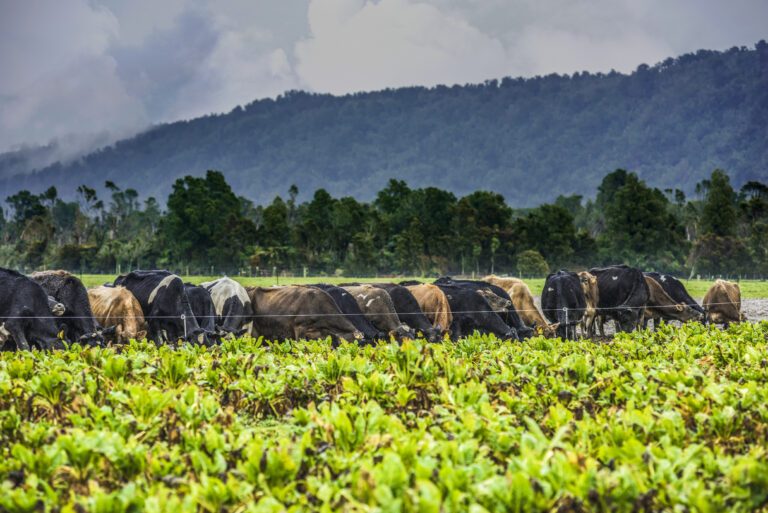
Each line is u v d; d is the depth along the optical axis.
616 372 15.74
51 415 13.79
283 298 28.39
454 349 20.89
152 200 158.00
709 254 119.38
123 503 8.61
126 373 15.73
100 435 10.38
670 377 14.65
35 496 9.08
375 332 27.86
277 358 18.88
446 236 116.38
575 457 9.28
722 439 11.53
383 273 113.62
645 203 119.81
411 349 15.32
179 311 27.56
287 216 144.12
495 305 31.61
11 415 12.36
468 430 11.04
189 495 8.73
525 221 119.81
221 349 20.20
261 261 109.25
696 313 36.19
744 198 164.50
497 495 8.49
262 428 14.09
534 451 9.81
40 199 162.12
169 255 115.88
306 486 9.52
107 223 141.38
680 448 10.77
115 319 26.91
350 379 14.09
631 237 119.38
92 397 14.28
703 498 8.61
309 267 111.12
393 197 134.25
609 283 35.69
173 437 11.47
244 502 8.88
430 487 8.20
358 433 10.62
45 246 118.94
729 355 19.02
